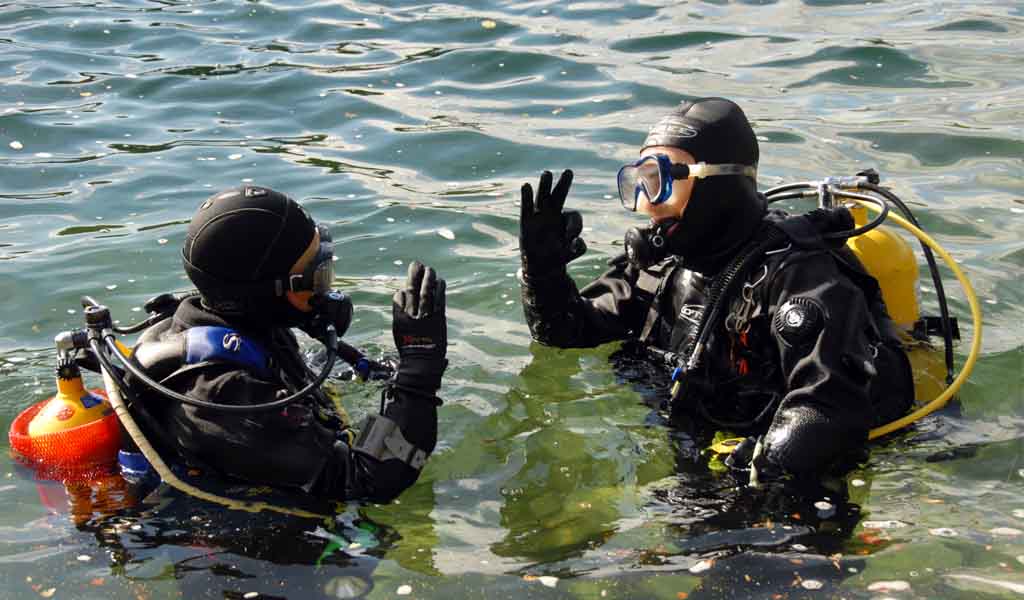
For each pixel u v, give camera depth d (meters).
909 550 2.82
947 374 3.58
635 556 2.85
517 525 3.04
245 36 8.75
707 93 7.05
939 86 6.97
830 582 2.69
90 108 7.10
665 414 3.62
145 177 5.99
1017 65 7.25
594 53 8.00
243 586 2.72
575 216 3.73
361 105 7.14
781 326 3.14
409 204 5.59
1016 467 3.24
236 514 2.98
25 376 3.92
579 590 2.70
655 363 3.88
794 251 3.28
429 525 3.04
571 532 2.99
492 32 8.66
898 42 7.83
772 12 8.81
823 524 2.96
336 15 9.31
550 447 3.48
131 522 2.97
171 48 8.42
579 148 6.29
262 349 3.08
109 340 3.04
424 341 3.20
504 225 5.33
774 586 2.69
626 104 6.96
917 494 3.10
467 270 4.86
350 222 5.38
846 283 3.21
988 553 2.80
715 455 3.35
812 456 3.02
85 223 5.39
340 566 2.81
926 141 6.12
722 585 2.70
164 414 3.04
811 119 6.53
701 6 9.09
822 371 3.05
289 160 6.25
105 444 3.13
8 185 5.87
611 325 3.98
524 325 4.37
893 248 3.62
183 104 7.21
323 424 3.33
